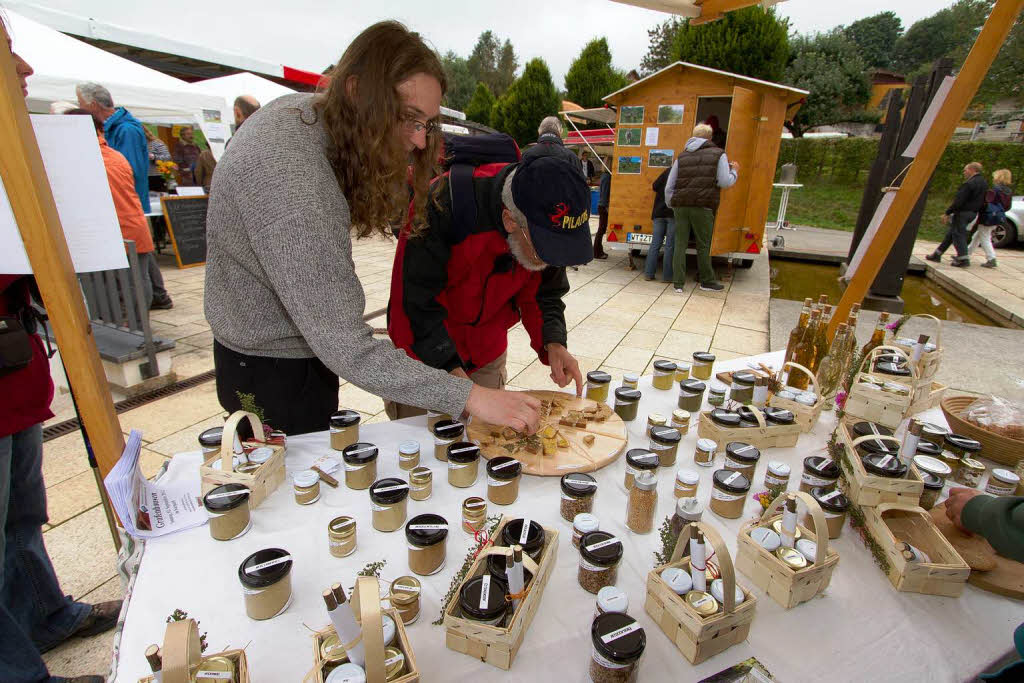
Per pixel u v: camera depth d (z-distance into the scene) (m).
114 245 1.15
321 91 1.15
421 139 1.20
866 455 1.30
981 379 4.13
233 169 1.11
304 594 1.01
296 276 1.06
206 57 8.25
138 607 0.96
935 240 12.42
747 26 13.90
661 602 0.97
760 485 1.43
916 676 0.92
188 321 4.98
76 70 5.34
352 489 1.32
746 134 6.65
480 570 0.99
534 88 20.58
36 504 1.59
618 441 1.55
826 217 15.00
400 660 0.79
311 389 1.57
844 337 1.94
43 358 1.46
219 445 1.33
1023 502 1.09
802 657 0.94
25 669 1.41
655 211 6.79
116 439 1.22
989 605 1.08
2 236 1.00
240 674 0.79
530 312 2.06
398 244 1.59
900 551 1.10
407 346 1.62
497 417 1.24
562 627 0.97
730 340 4.82
